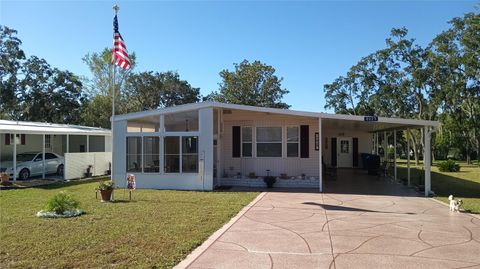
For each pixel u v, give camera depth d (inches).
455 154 2095.2
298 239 315.6
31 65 1512.1
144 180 675.4
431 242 307.6
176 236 318.7
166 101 1958.7
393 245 298.5
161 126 673.0
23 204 491.8
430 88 1471.5
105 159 979.3
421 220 395.9
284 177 711.7
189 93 1983.3
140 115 678.5
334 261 258.4
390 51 1472.7
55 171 955.3
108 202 498.0
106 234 323.9
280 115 740.7
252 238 317.7
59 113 1565.0
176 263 251.9
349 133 1140.5
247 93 1787.6
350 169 1104.2
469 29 1310.3
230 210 441.1
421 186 668.7
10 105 1510.8
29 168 868.0
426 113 1497.3
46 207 411.5
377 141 1215.6
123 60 632.4
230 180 714.8
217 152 718.5
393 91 1492.4
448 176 994.7
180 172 663.1
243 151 751.7
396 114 1574.8
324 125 843.4
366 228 357.4
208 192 614.2
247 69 1807.3
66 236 316.5
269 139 745.0
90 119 1620.3
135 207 459.8
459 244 301.9
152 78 1895.9
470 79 1355.8
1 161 889.5
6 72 1473.9
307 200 529.0
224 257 266.2
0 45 1457.9
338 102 1621.6
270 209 455.8
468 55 1306.6
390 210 455.5
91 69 1716.3
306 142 732.0
